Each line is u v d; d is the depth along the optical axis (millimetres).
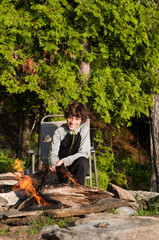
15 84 6070
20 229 3137
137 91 7016
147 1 7062
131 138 14156
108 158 8258
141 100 7160
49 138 4227
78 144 4484
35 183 4031
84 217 3334
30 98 7949
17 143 10773
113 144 13406
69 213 3375
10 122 14398
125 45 6637
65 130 4555
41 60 6156
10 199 3979
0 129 13602
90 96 6719
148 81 7332
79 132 4531
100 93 6410
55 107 6023
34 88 6062
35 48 6215
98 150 8430
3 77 5980
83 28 6289
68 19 6309
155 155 8578
